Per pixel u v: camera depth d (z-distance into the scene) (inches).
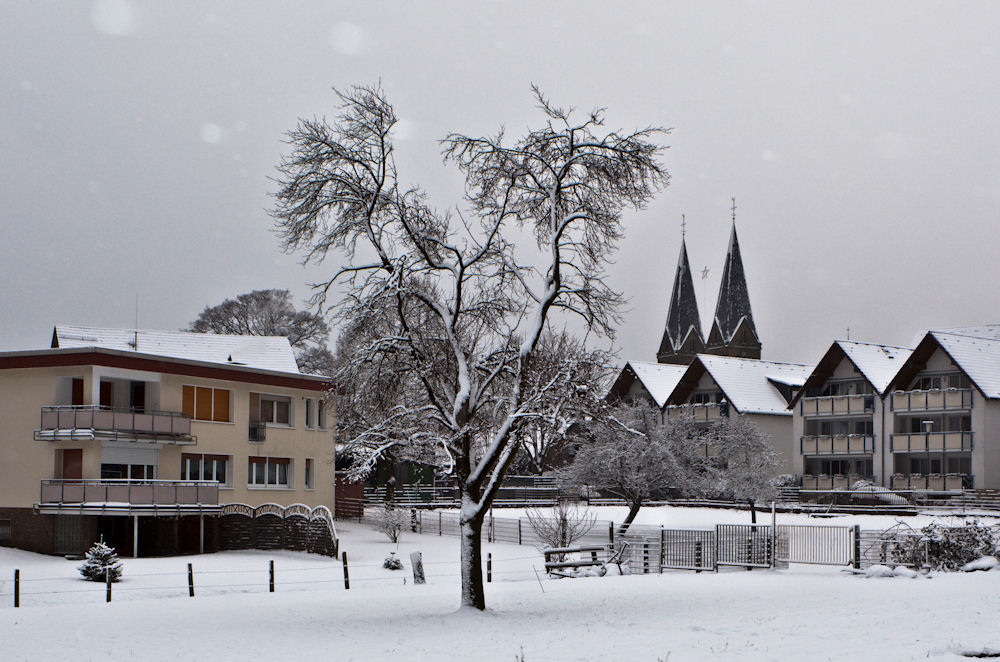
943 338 2758.4
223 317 3464.6
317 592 1201.4
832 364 3061.0
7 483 1795.0
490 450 934.4
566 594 1088.8
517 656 650.8
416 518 2263.8
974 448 2640.3
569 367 935.0
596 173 966.4
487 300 996.6
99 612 997.2
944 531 1326.3
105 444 1764.3
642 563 1556.3
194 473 1904.5
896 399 2819.9
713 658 619.5
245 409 1991.9
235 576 1437.0
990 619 759.1
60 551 1724.9
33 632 848.3
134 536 1694.1
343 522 2358.5
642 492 2048.5
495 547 1903.3
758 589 1095.6
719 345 5378.9
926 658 582.6
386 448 960.9
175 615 964.0
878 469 2856.8
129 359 1788.9
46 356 1770.4
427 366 972.6
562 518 1688.0
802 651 634.2
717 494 2188.7
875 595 993.5
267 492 2023.9
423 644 743.1
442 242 956.0
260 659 691.4
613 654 655.8
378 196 944.3
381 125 955.3
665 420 2233.0
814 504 2694.4
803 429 3063.5
